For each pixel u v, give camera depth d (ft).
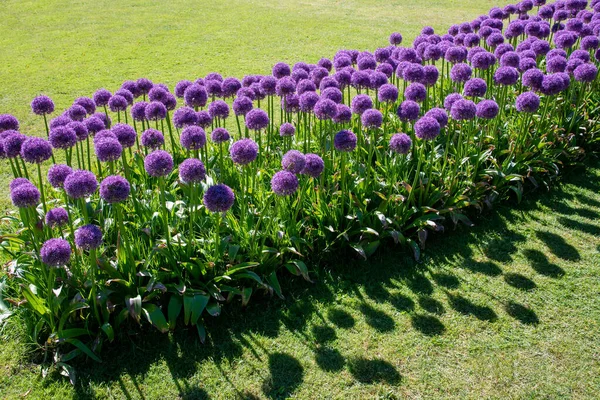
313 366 12.31
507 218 18.12
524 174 19.40
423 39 24.52
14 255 13.79
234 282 13.94
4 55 41.75
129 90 18.67
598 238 16.96
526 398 11.41
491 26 25.99
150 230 14.17
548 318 13.67
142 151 18.90
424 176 17.62
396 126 20.29
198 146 13.76
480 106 16.85
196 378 12.02
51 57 40.88
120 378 12.01
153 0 63.36
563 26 28.48
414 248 15.87
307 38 45.57
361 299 14.39
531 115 19.67
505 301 14.30
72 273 12.62
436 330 13.32
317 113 15.40
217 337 13.10
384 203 15.75
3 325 13.09
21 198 11.21
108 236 14.37
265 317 13.74
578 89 23.53
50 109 15.38
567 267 15.61
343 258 15.84
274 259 14.25
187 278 13.55
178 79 34.86
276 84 18.02
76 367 12.27
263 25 50.60
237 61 38.99
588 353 12.55
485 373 12.05
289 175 12.46
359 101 16.25
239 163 13.15
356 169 17.35
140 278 12.96
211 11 57.47
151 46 43.60
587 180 20.52
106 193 11.47
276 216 14.96
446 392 11.59
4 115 14.76
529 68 20.61
